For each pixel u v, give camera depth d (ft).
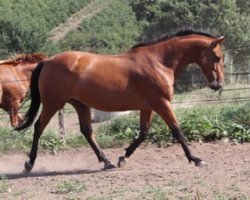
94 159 34.94
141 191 23.52
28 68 43.55
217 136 37.32
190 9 121.19
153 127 37.96
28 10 198.29
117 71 29.19
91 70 29.07
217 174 26.43
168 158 33.17
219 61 29.86
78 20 218.79
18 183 27.17
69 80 29.04
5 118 58.80
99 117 56.85
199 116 38.83
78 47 177.17
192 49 29.76
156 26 125.08
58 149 37.68
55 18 210.79
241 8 127.13
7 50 144.05
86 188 24.93
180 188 23.54
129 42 186.19
